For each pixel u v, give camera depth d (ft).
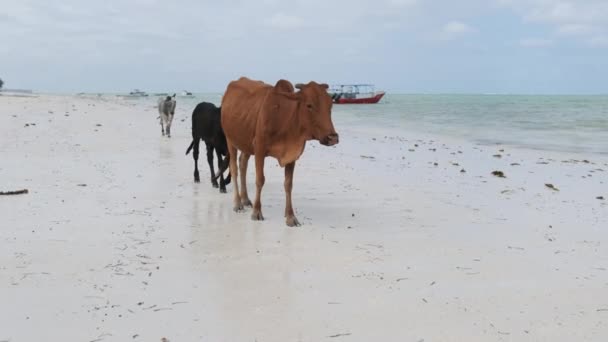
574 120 104.37
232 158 25.98
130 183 31.45
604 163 45.85
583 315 14.39
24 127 56.70
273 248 19.75
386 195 30.14
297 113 22.15
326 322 13.65
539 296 15.64
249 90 25.18
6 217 22.85
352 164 42.24
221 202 27.48
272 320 13.71
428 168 41.29
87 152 43.32
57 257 18.06
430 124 98.94
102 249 19.04
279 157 23.06
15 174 32.55
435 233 22.25
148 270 17.12
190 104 198.90
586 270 17.98
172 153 44.96
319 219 24.38
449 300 15.21
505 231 22.84
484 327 13.57
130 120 78.38
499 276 17.25
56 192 28.07
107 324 13.29
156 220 23.32
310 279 16.63
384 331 13.24
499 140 67.21
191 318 13.73
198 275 16.80
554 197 30.71
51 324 13.23
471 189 32.71
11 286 15.51
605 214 26.45
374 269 17.65
